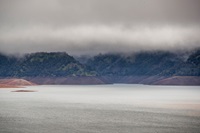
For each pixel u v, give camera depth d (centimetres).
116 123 11062
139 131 9569
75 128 10025
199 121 11500
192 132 9419
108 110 15575
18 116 12838
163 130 9725
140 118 12400
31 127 10144
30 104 18775
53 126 10350
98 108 16575
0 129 9794
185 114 13688
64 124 10769
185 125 10600
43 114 13612
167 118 12362
